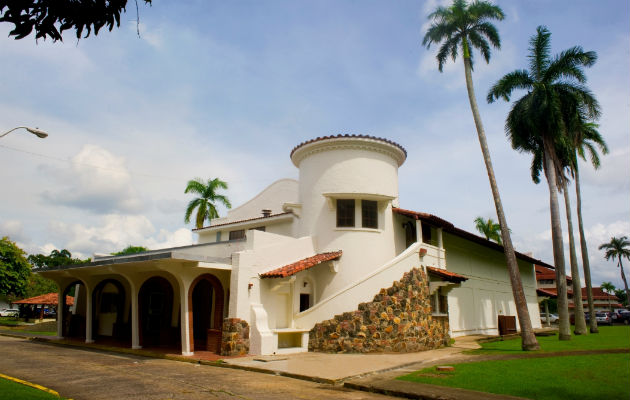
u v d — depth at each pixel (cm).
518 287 1741
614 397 817
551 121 2103
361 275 1820
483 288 2884
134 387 948
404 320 1655
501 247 2805
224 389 937
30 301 3741
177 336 1817
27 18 423
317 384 1033
